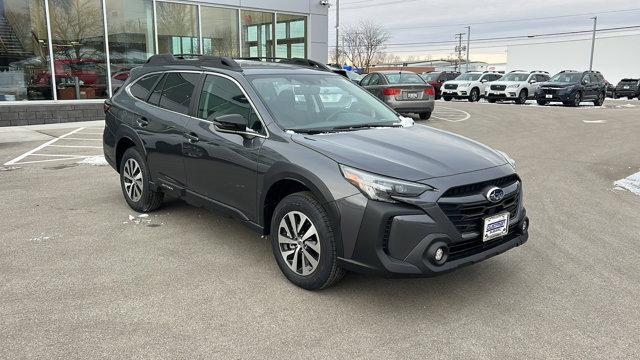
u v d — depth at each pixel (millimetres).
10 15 13578
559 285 4133
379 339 3314
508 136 13000
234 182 4441
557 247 4980
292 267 4043
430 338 3334
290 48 19250
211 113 4812
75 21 14500
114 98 6270
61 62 14438
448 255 3535
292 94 4664
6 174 7930
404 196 3428
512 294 3969
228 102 4672
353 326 3471
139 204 5836
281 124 4246
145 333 3344
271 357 3100
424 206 3420
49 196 6633
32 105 13891
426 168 3615
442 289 4039
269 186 4070
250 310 3666
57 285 4023
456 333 3396
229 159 4445
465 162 3805
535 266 4508
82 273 4250
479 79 30062
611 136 13062
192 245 4914
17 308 3648
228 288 4008
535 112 20234
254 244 4957
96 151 10039
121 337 3289
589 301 3861
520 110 21266
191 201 5047
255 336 3328
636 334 3402
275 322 3506
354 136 4160
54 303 3730
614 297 3928
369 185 3477
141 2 15555
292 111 4461
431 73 34656
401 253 3445
